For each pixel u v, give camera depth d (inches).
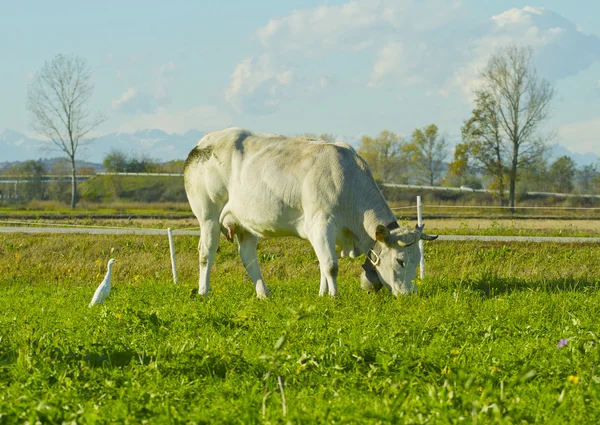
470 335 332.2
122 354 301.9
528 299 462.6
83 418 205.2
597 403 216.2
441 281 568.1
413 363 258.8
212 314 396.2
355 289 533.3
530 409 209.6
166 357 292.5
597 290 529.3
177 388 244.5
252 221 544.4
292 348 296.5
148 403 217.2
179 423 196.1
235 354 283.6
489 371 259.8
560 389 240.8
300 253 908.0
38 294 619.2
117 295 550.0
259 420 193.6
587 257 877.2
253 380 254.2
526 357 282.8
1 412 210.5
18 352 291.1
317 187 506.9
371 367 257.8
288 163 523.2
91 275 852.6
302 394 226.8
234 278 695.7
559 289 510.6
